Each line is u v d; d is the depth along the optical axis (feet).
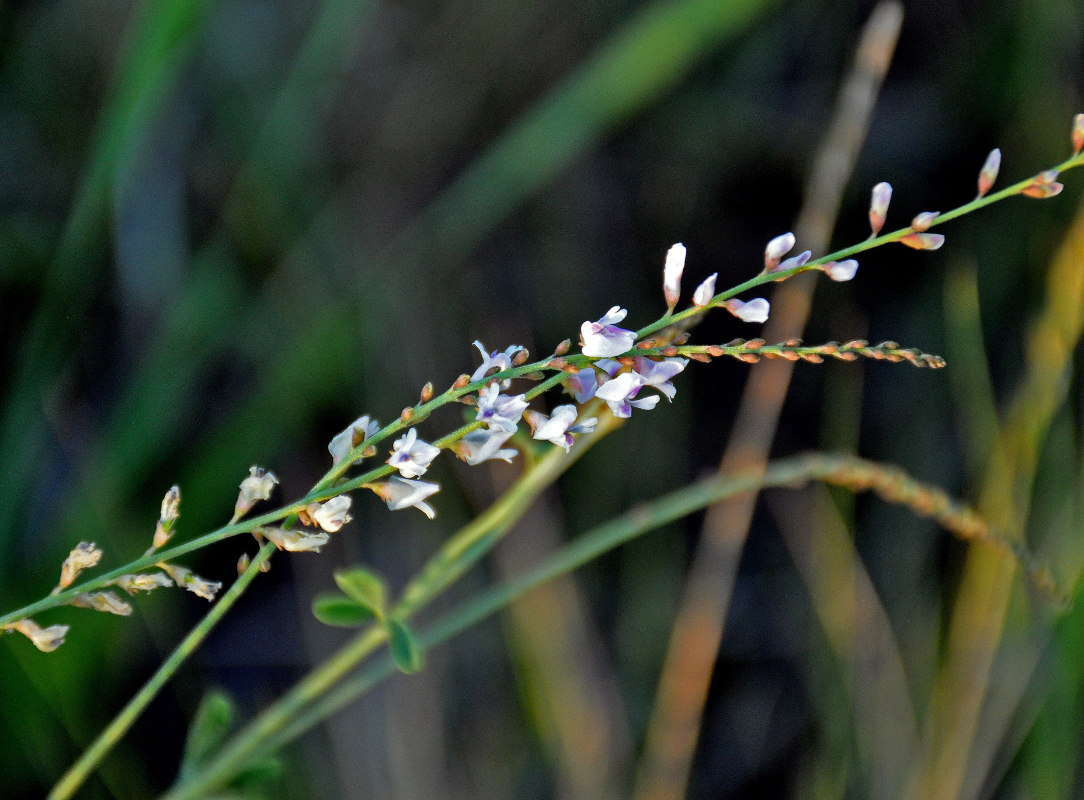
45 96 2.28
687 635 1.76
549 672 1.89
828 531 2.02
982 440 2.12
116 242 2.11
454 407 2.31
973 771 1.86
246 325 2.28
